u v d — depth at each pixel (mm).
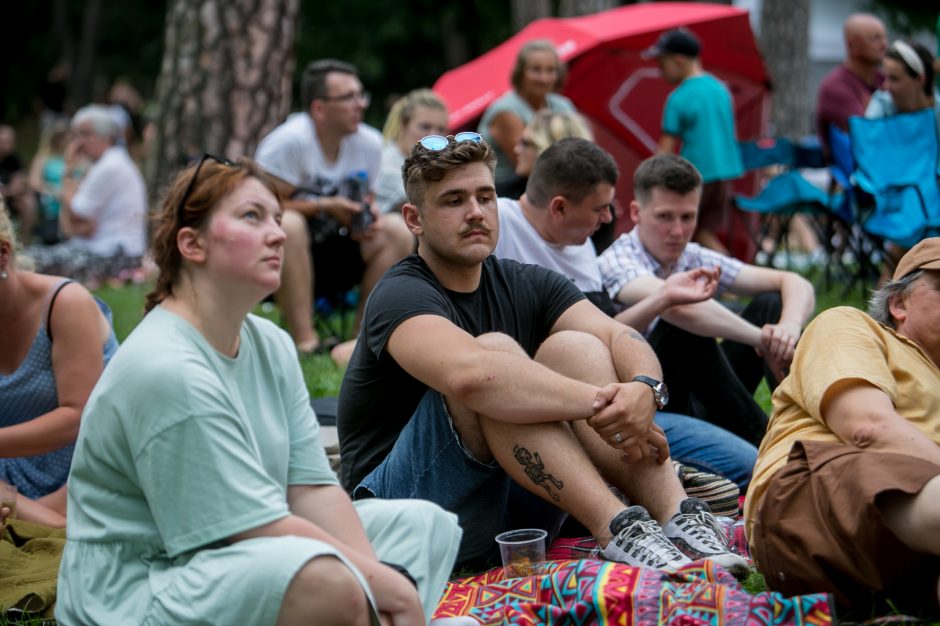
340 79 7875
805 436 3807
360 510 3510
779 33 18828
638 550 3814
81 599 3232
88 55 31484
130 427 3098
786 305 5492
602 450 4133
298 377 3469
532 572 3816
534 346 4453
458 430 4000
